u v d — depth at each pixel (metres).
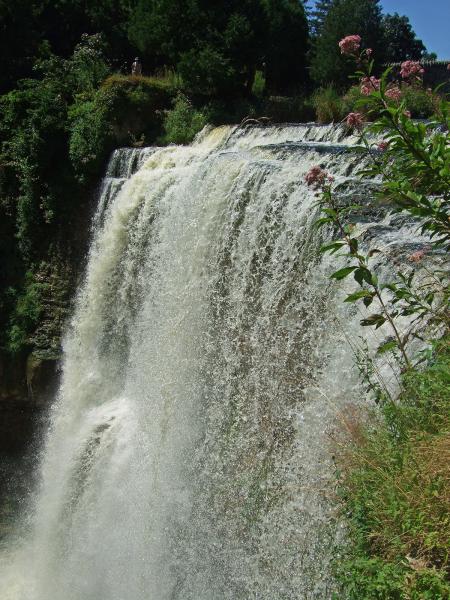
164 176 10.59
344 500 4.07
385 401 4.29
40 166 13.89
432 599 2.86
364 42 23.09
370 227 6.32
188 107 15.71
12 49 18.89
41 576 9.91
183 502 7.82
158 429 8.86
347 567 3.47
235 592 6.55
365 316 5.64
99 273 11.88
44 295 13.58
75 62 17.08
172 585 7.50
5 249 14.03
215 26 18.52
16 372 13.12
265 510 6.48
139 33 19.83
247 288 7.83
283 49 22.23
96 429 9.86
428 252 5.45
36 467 12.92
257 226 7.85
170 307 9.52
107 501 9.09
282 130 12.44
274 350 7.16
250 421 7.31
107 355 11.52
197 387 8.41
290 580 5.66
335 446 4.70
